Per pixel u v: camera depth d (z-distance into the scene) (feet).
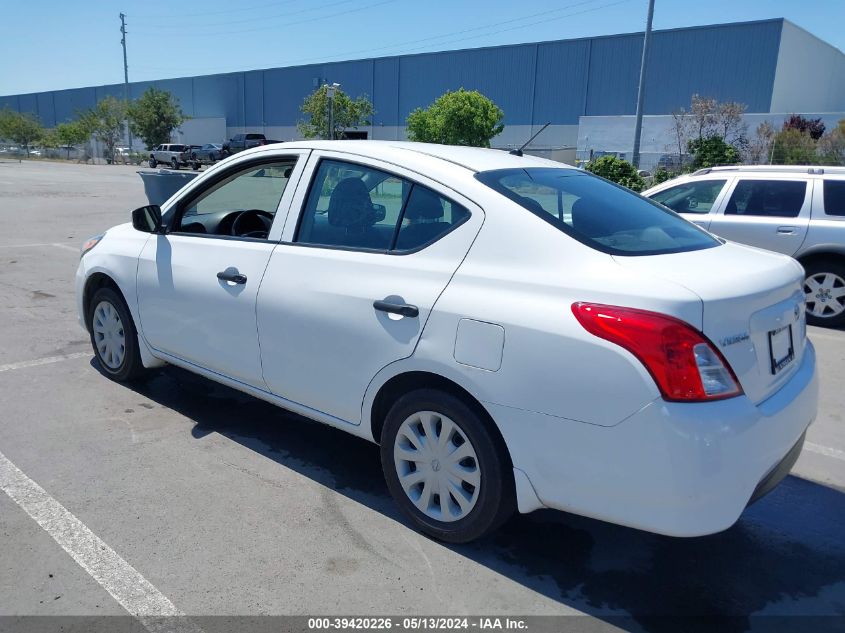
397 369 10.03
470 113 109.91
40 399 15.40
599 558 10.21
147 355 15.03
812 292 25.48
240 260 12.42
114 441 13.43
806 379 9.78
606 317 8.20
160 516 10.82
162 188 31.01
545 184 10.83
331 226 11.46
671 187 28.58
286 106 197.47
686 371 7.85
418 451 10.30
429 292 9.70
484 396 9.08
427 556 10.04
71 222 49.34
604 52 142.51
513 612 8.95
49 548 9.89
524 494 9.06
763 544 10.75
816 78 148.97
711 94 131.23
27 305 24.22
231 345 12.64
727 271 9.07
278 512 11.09
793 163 84.38
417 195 10.53
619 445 8.14
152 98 196.75
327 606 8.91
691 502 7.92
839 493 12.43
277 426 14.47
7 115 234.58
